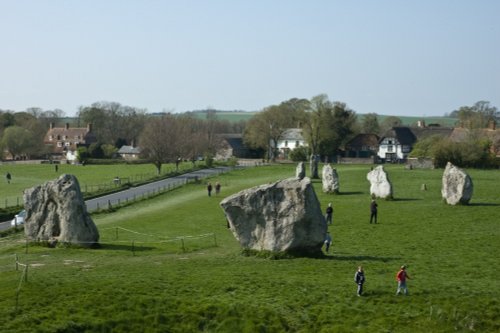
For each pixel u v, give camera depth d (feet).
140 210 288.51
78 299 128.88
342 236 202.90
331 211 229.45
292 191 167.12
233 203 169.17
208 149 632.79
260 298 132.16
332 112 641.81
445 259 166.50
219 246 192.34
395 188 335.88
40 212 188.55
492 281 144.36
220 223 241.35
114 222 247.91
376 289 136.87
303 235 166.91
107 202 317.22
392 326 120.37
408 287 138.72
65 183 187.32
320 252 169.37
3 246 194.59
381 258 168.04
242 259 165.07
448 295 133.39
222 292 135.54
